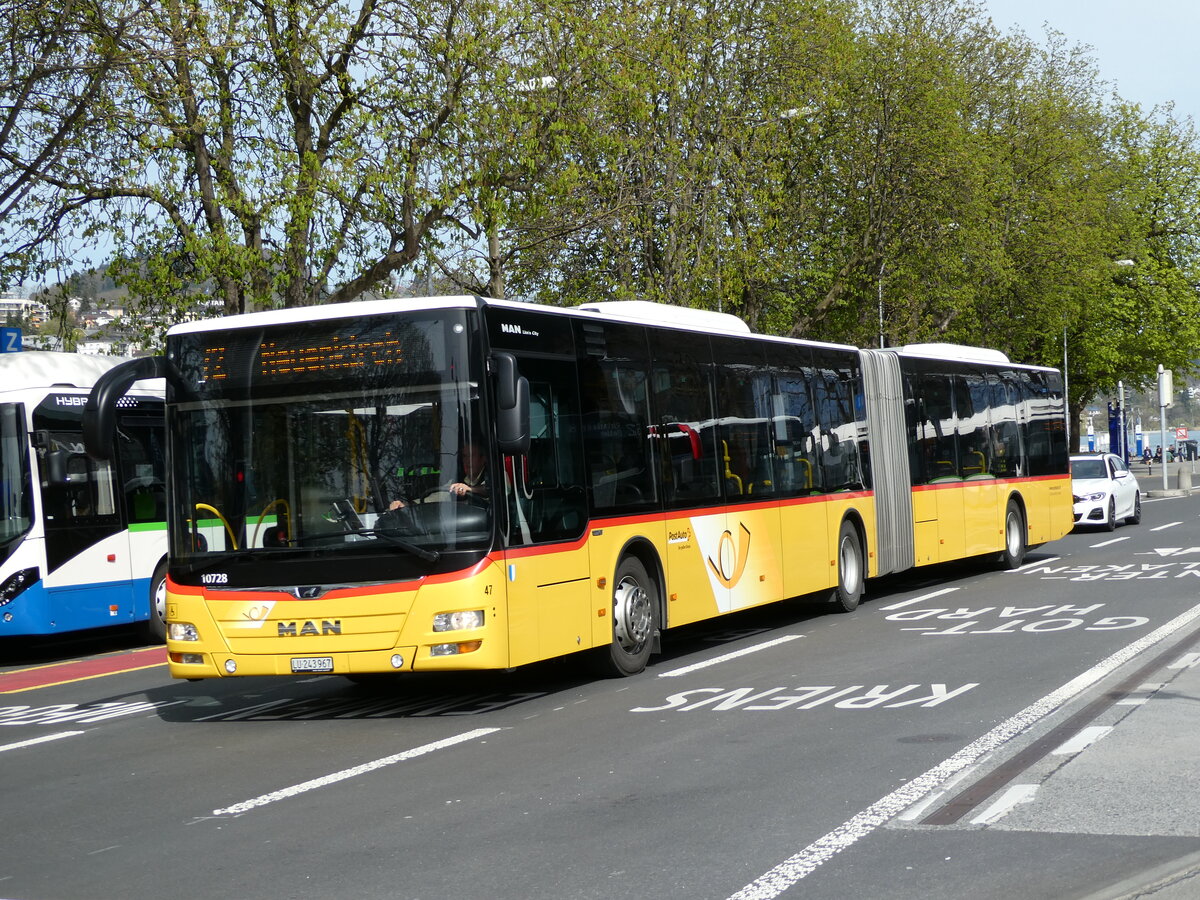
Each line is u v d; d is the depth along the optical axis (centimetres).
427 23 2423
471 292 2688
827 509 1789
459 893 609
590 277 3188
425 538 1095
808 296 4150
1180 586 1905
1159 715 935
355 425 1121
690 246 3291
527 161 2473
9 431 1741
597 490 1261
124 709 1288
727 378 1553
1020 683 1125
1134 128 6925
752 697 1134
